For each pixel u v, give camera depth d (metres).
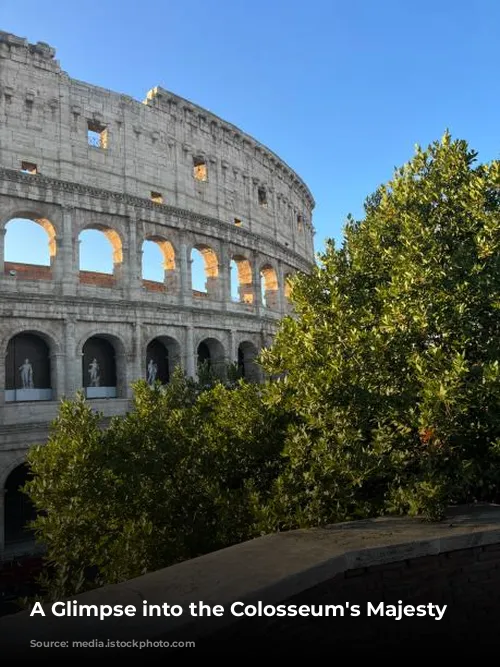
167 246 59.53
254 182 72.00
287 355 22.02
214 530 21.33
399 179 24.42
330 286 22.59
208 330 60.84
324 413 18.81
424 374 17.97
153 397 28.73
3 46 49.69
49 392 49.81
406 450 18.55
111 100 56.19
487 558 13.41
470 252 20.67
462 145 23.42
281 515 17.25
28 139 50.22
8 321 46.72
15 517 49.28
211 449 22.70
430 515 15.21
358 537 13.38
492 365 17.39
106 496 22.47
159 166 59.22
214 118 65.69
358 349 19.31
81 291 51.12
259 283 69.44
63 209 50.91
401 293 19.80
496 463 18.16
